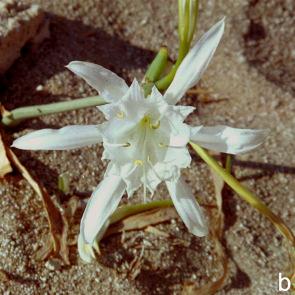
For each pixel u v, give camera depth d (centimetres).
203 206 44
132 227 42
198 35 53
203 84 51
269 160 47
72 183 44
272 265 43
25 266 41
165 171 36
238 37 53
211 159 39
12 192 42
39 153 44
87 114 46
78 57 49
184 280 42
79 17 51
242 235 44
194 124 48
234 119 49
